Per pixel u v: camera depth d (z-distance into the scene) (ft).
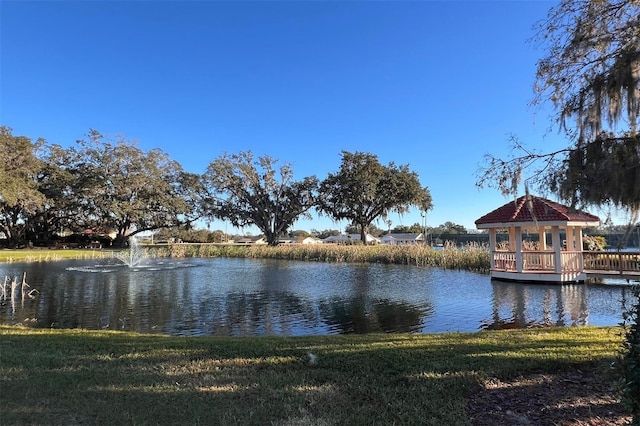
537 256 52.75
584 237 59.52
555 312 31.50
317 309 34.91
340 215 164.86
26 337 20.13
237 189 160.97
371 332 26.91
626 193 10.68
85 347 17.95
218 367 15.08
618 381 8.85
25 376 14.02
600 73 11.87
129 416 11.07
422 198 157.99
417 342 18.22
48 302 38.32
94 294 43.14
